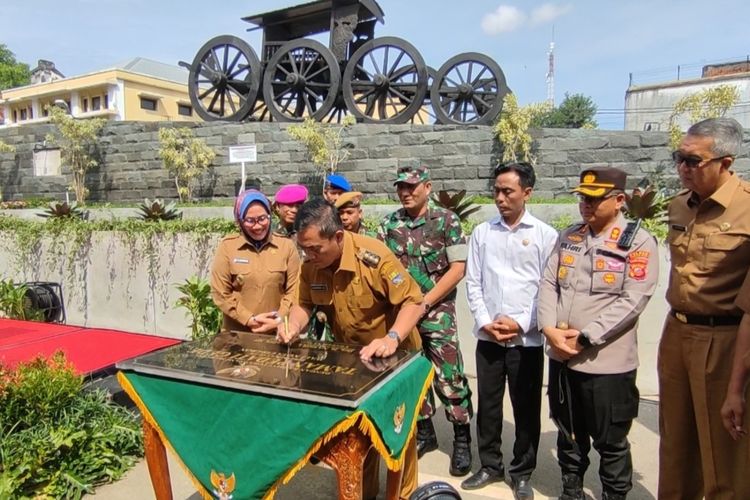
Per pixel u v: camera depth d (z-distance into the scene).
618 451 2.31
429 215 2.92
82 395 3.04
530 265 2.61
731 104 8.16
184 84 31.48
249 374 1.97
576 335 2.30
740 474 2.00
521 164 2.63
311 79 9.83
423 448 3.12
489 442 2.73
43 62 39.75
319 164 8.75
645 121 20.92
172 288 5.30
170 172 10.02
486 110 9.09
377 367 2.04
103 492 2.71
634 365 2.31
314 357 2.17
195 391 1.98
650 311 3.76
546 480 2.80
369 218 5.04
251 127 9.44
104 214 8.75
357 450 1.77
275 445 1.82
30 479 2.58
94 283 5.71
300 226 2.07
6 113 32.78
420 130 8.38
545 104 7.69
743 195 1.99
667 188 7.16
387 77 9.17
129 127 10.38
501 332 2.58
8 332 4.43
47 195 11.36
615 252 2.30
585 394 2.32
